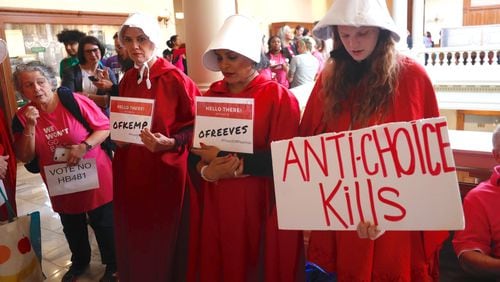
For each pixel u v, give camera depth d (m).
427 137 0.99
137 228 1.90
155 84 1.78
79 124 2.13
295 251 1.43
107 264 2.37
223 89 1.44
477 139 1.97
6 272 1.87
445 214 1.00
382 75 1.09
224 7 3.08
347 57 1.17
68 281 2.39
